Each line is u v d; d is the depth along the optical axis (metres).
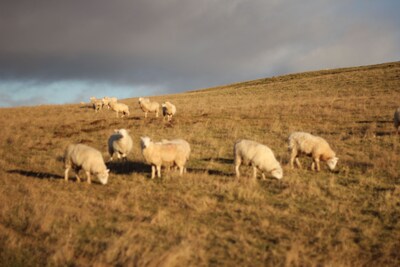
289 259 7.93
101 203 11.30
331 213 10.62
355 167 15.21
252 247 8.65
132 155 18.09
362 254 8.41
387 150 17.27
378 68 64.31
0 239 8.81
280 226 9.79
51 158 18.05
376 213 10.64
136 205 11.18
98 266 7.62
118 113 33.44
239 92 55.69
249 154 13.40
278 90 53.09
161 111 34.06
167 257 7.76
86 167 13.25
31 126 26.92
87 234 9.22
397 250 8.56
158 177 14.08
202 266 7.80
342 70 70.25
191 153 18.27
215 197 11.92
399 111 20.84
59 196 11.94
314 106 32.28
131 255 7.98
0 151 19.78
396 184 12.93
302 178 13.90
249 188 12.38
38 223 9.52
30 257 8.09
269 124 25.20
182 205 11.20
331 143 19.39
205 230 9.45
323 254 8.35
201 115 30.08
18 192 12.45
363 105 31.03
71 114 33.66
